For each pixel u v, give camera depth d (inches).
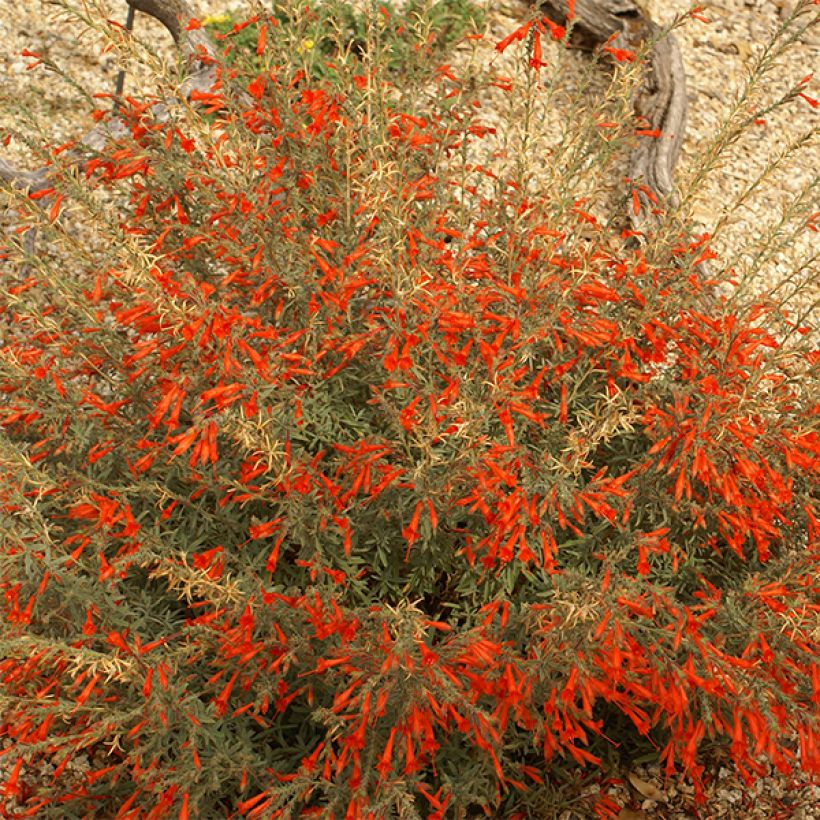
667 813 118.0
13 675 91.9
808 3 109.9
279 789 90.1
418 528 103.5
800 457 102.3
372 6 128.9
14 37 221.9
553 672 97.0
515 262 111.4
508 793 110.5
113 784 98.7
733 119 118.4
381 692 87.0
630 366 112.7
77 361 123.4
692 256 120.3
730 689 89.7
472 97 133.6
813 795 120.6
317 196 114.0
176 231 118.0
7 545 90.7
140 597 107.7
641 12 242.2
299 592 95.4
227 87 111.1
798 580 101.5
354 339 101.1
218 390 87.7
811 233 202.8
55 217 102.3
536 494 96.1
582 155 126.2
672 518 111.4
